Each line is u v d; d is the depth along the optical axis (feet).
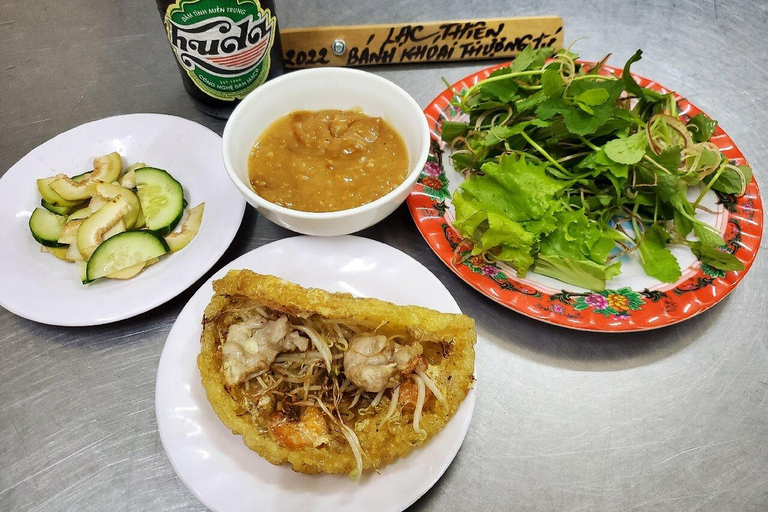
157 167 1.27
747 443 1.02
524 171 1.14
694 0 1.66
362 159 1.14
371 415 0.99
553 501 0.98
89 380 1.08
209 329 1.01
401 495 0.88
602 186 1.22
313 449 0.90
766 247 1.24
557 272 1.10
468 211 1.11
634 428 1.04
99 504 0.97
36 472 1.00
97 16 1.62
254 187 1.10
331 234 1.07
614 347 1.12
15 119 1.43
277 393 0.99
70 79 1.50
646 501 0.97
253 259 1.10
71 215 1.20
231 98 1.30
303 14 1.60
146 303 1.04
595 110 1.14
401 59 1.49
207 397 0.95
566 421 1.05
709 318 1.15
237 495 0.88
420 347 0.98
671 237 1.15
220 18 1.12
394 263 1.10
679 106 1.29
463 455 1.01
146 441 1.02
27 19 1.62
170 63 1.53
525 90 1.27
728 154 1.23
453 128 1.23
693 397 1.07
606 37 1.58
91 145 1.28
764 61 1.55
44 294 1.07
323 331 1.05
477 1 1.65
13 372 1.09
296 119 1.18
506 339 1.13
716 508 0.97
